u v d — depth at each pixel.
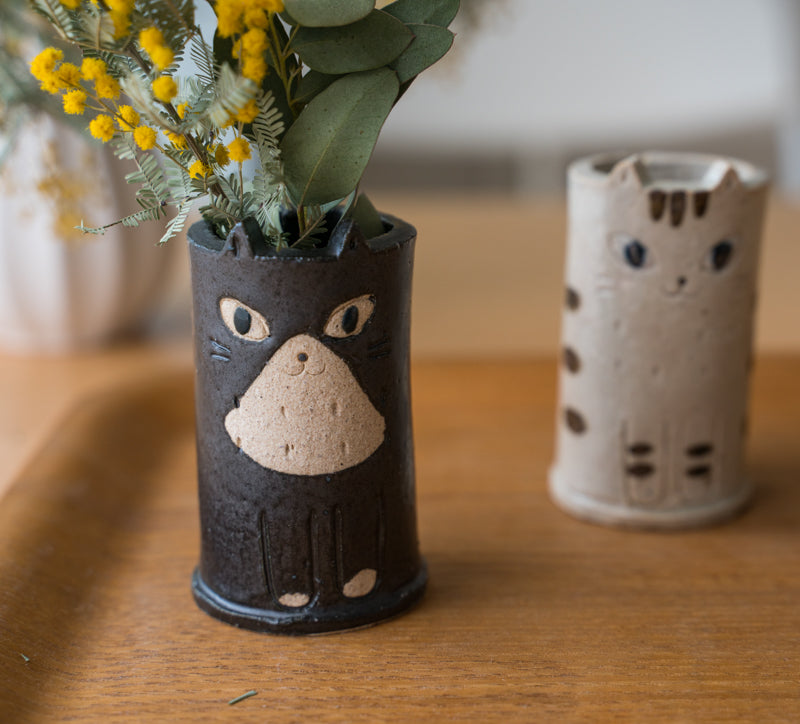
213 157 0.40
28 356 0.81
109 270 0.75
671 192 0.51
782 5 1.38
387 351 0.44
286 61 0.42
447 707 0.42
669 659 0.45
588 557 0.54
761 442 0.67
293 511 0.45
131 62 0.40
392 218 0.47
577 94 1.43
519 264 0.98
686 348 0.54
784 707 0.42
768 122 1.43
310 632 0.47
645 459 0.56
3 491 0.61
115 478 0.61
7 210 0.72
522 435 0.68
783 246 1.01
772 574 0.53
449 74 0.75
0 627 0.45
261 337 0.43
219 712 0.42
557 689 0.43
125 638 0.47
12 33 0.60
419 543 0.52
